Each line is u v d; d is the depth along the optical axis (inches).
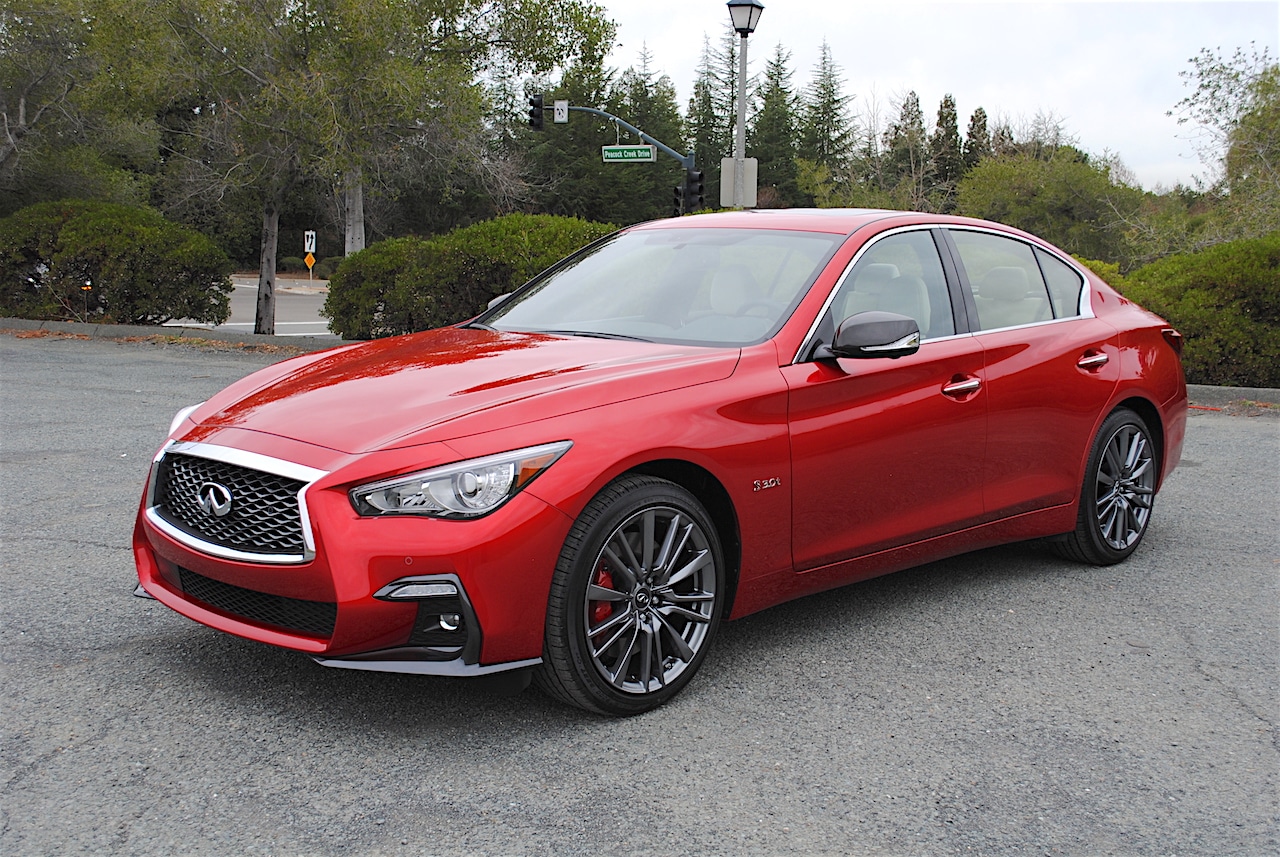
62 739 120.3
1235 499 255.8
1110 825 107.7
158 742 120.2
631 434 126.5
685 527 132.5
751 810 108.5
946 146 2815.0
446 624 117.1
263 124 665.6
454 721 127.5
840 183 1649.9
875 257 165.5
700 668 146.3
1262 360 434.3
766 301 156.4
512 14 713.0
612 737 124.3
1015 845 103.4
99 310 698.8
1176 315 449.4
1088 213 1397.6
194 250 670.5
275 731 123.6
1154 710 135.9
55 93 879.1
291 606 121.3
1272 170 683.4
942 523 165.9
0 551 191.2
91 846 99.0
